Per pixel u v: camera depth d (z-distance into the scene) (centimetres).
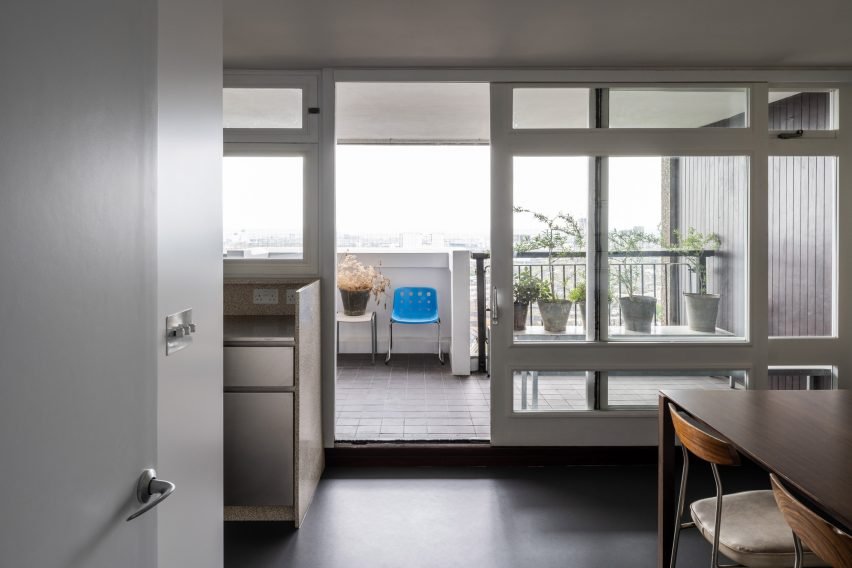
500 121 320
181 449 125
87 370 81
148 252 100
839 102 326
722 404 206
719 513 166
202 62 137
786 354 331
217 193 147
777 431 176
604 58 302
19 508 66
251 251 320
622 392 329
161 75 115
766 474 310
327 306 318
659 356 328
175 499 122
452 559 230
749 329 325
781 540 166
